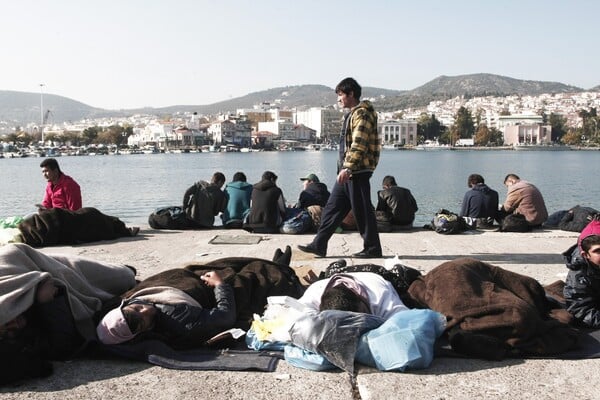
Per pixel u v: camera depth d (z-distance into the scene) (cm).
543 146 18838
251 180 5578
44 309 410
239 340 448
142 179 5638
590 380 369
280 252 642
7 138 19088
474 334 416
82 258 509
